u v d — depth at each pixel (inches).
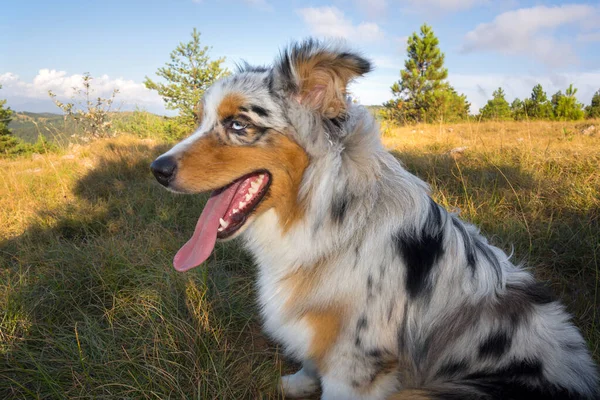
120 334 28.3
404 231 20.6
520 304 20.0
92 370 25.2
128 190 61.0
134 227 46.4
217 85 22.3
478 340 19.6
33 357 26.3
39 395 23.1
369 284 20.2
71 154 100.7
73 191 65.1
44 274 34.8
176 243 40.1
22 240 44.9
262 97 21.2
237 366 26.4
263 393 25.0
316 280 21.1
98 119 123.4
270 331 24.6
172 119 133.3
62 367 25.4
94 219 49.6
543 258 36.3
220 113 21.6
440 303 20.5
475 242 22.5
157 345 26.5
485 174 53.6
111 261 35.8
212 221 23.2
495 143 77.0
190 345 26.8
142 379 24.4
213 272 36.3
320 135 20.5
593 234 38.1
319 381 25.4
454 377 20.2
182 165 21.1
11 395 24.0
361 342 20.4
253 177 22.6
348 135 20.9
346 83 20.3
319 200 20.7
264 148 21.3
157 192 57.6
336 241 20.6
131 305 31.0
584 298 31.0
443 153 70.4
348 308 20.4
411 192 21.4
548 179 50.6
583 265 35.0
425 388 19.3
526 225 39.4
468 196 47.4
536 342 19.1
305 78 20.7
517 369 18.7
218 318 30.2
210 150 21.5
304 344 22.0
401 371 21.3
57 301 31.8
